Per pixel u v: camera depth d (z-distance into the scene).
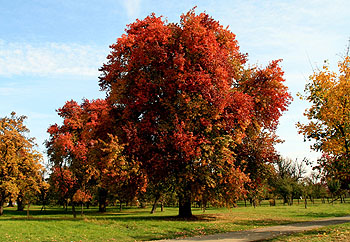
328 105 13.86
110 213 34.97
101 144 21.77
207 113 18.09
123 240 13.24
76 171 24.88
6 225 16.62
